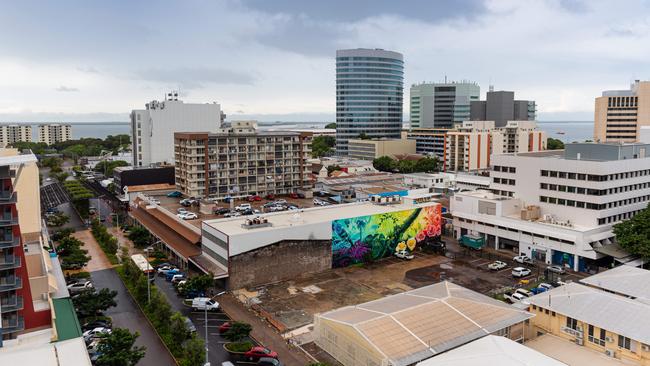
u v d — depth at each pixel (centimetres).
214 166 15688
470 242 11719
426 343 5844
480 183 17275
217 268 9225
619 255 9694
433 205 11844
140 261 10138
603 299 6494
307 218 10431
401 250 11294
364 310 6756
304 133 17438
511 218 11531
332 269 10231
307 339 7031
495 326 6291
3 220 6050
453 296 6988
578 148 11806
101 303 7744
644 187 11625
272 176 16862
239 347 6781
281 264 9550
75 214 16338
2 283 6097
